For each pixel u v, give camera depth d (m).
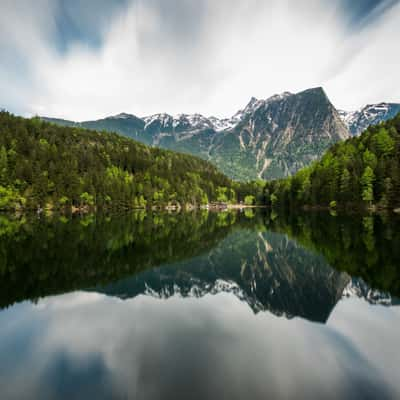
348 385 9.65
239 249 39.19
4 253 33.09
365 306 17.38
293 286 22.02
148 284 23.23
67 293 20.59
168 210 154.25
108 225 69.38
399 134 110.19
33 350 12.33
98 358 11.60
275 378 10.08
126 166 187.25
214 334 14.00
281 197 145.75
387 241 37.38
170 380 9.98
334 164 108.31
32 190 102.69
